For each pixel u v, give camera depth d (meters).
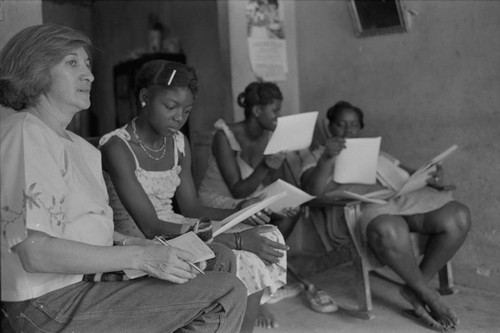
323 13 4.04
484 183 3.36
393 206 3.17
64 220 1.79
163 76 2.38
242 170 3.37
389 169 3.47
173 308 1.82
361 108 3.93
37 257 1.69
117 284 1.88
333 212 3.23
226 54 3.92
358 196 3.01
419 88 3.61
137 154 2.49
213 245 2.21
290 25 4.21
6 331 1.95
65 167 1.88
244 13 3.93
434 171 3.27
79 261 1.72
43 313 1.81
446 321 2.82
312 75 4.18
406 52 3.64
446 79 3.47
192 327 1.83
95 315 1.81
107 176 2.52
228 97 3.96
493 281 3.38
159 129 2.43
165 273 1.81
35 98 1.91
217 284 1.86
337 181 3.24
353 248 3.08
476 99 3.34
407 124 3.70
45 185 1.71
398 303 3.26
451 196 3.35
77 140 2.11
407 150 3.71
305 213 3.38
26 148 1.73
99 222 1.96
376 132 3.87
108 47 6.35
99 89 6.50
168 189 2.59
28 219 1.65
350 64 3.95
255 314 2.34
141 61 5.23
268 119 3.27
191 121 5.14
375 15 3.71
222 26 3.93
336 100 4.06
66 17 6.45
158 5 5.50
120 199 2.45
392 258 2.94
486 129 3.32
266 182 3.41
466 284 3.51
